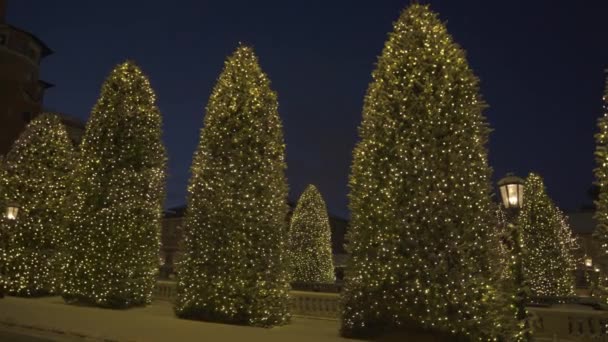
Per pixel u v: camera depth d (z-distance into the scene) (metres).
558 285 22.06
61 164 21.25
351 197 12.11
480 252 10.85
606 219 10.17
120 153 17.98
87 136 18.48
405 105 11.80
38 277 20.14
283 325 14.35
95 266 17.33
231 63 15.68
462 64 11.97
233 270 14.16
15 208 18.97
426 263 10.83
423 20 12.42
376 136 11.91
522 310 10.54
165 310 17.08
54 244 20.59
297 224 26.31
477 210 11.03
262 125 15.17
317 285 24.44
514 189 10.78
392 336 10.99
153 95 19.17
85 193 18.00
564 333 13.04
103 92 18.61
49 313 14.95
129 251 17.56
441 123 11.46
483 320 10.38
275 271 14.47
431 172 11.21
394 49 12.41
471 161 11.31
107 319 13.94
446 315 10.52
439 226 10.91
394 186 11.34
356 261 11.66
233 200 14.53
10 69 49.12
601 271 10.88
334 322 16.28
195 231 14.82
